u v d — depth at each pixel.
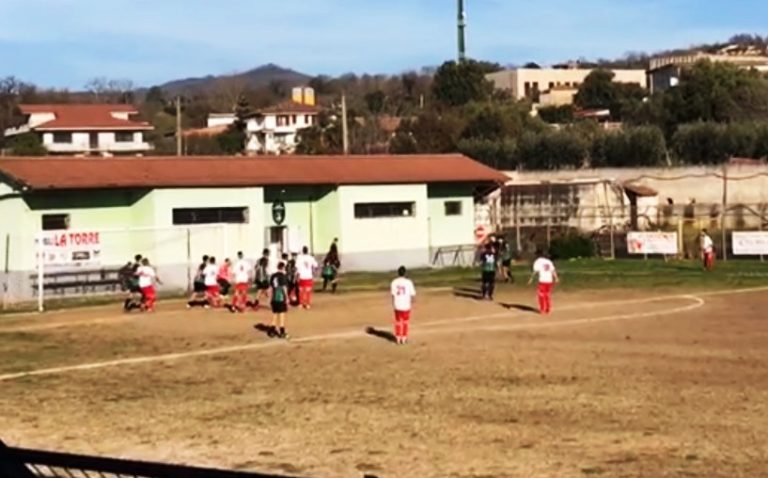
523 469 14.27
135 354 27.56
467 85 121.00
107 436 17.31
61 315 38.25
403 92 153.38
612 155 81.25
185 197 48.84
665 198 67.81
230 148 118.75
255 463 15.07
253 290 46.53
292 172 53.22
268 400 20.31
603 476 13.79
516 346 27.23
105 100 166.12
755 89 93.06
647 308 35.78
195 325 34.03
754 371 22.31
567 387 20.81
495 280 45.88
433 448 15.73
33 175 45.91
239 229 50.41
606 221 61.91
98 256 45.94
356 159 57.53
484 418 17.94
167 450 16.12
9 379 23.73
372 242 54.84
